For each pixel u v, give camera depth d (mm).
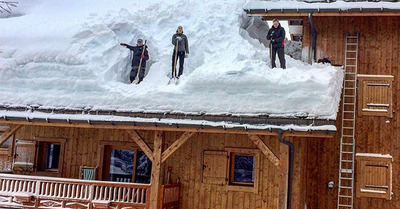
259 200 14555
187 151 15336
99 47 16641
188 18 18250
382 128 15250
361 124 15398
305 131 12227
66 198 14023
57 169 16906
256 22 19594
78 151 16422
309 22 16266
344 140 15180
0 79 15781
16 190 14414
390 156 14961
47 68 15688
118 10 18734
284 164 12719
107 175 16312
